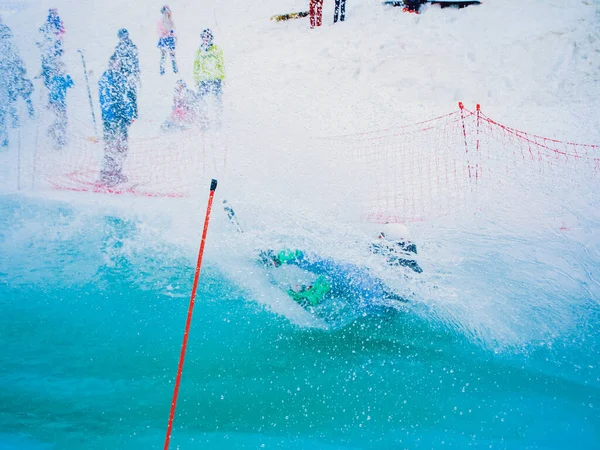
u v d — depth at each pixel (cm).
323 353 355
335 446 283
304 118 756
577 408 309
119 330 370
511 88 798
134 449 281
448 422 301
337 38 955
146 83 878
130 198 568
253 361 345
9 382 320
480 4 984
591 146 664
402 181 599
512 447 283
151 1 1174
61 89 729
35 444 279
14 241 474
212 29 1038
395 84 831
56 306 392
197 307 396
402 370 341
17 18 1109
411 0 982
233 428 295
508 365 346
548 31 883
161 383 326
